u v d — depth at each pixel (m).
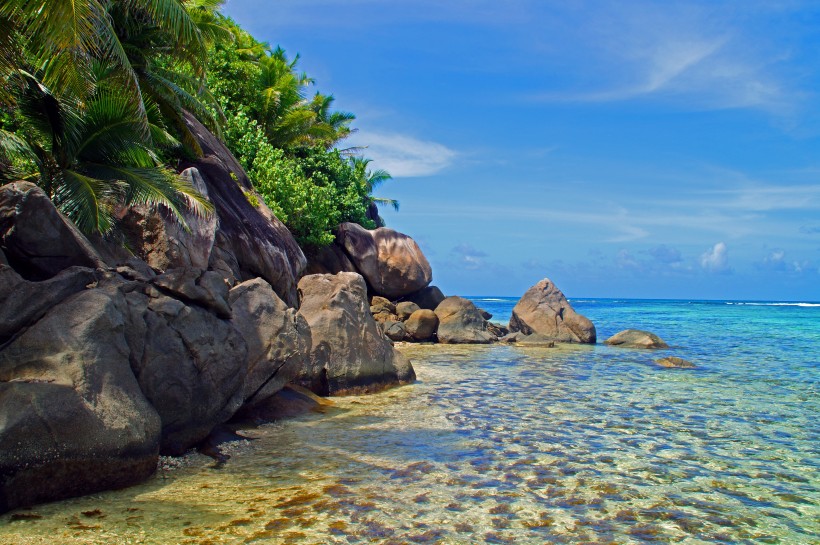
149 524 5.39
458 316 29.23
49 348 6.07
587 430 9.91
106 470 5.97
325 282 14.30
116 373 6.43
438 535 5.44
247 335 9.73
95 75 12.88
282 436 9.04
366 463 7.69
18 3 9.97
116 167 12.98
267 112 32.03
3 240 7.23
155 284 8.01
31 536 4.98
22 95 12.09
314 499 6.28
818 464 8.10
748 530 5.78
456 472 7.41
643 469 7.75
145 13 17.48
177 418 7.46
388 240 32.53
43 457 5.50
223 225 17.75
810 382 15.75
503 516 5.98
